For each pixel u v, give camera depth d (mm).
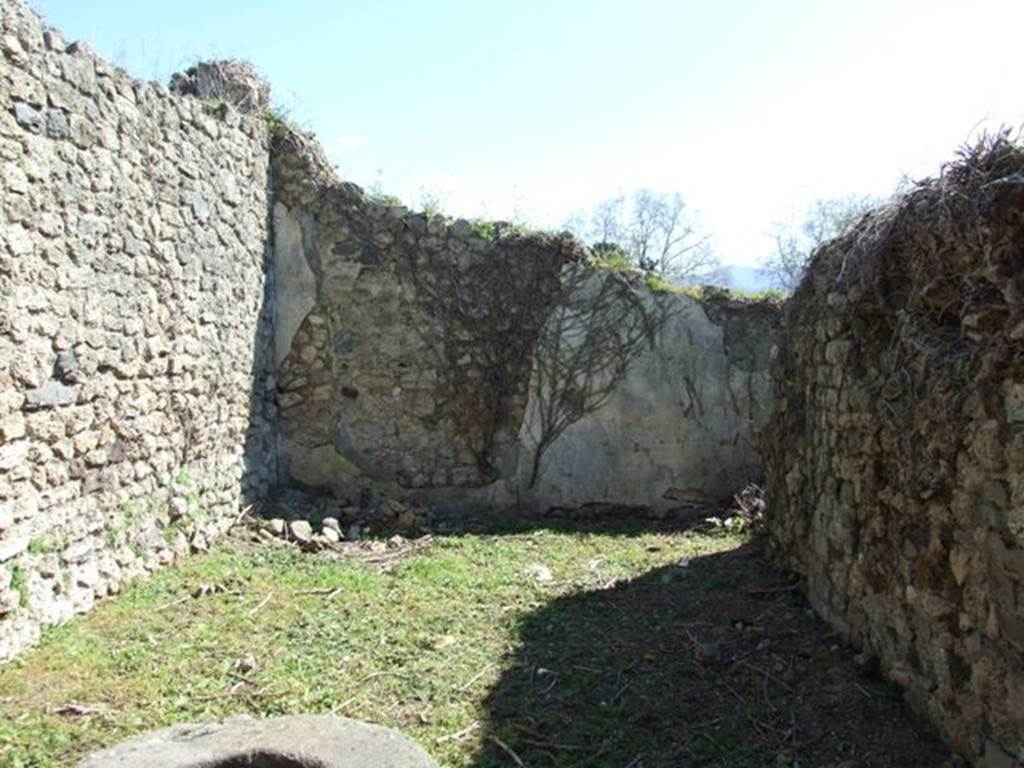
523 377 7742
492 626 4434
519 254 7742
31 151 4016
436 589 5062
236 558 5684
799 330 4941
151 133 5230
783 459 5188
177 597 4730
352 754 2490
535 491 7723
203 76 7219
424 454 7688
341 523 7016
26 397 3941
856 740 3109
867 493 3715
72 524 4316
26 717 3223
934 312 3203
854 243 3941
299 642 4125
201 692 3516
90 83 4547
